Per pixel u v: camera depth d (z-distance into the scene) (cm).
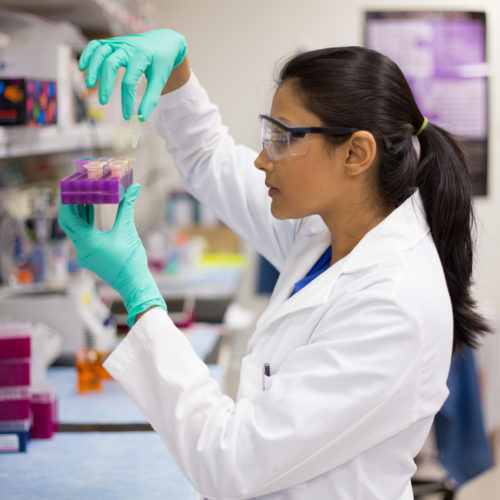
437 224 131
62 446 176
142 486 152
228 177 165
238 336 381
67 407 207
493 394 383
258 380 132
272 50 474
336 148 120
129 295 130
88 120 291
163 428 122
